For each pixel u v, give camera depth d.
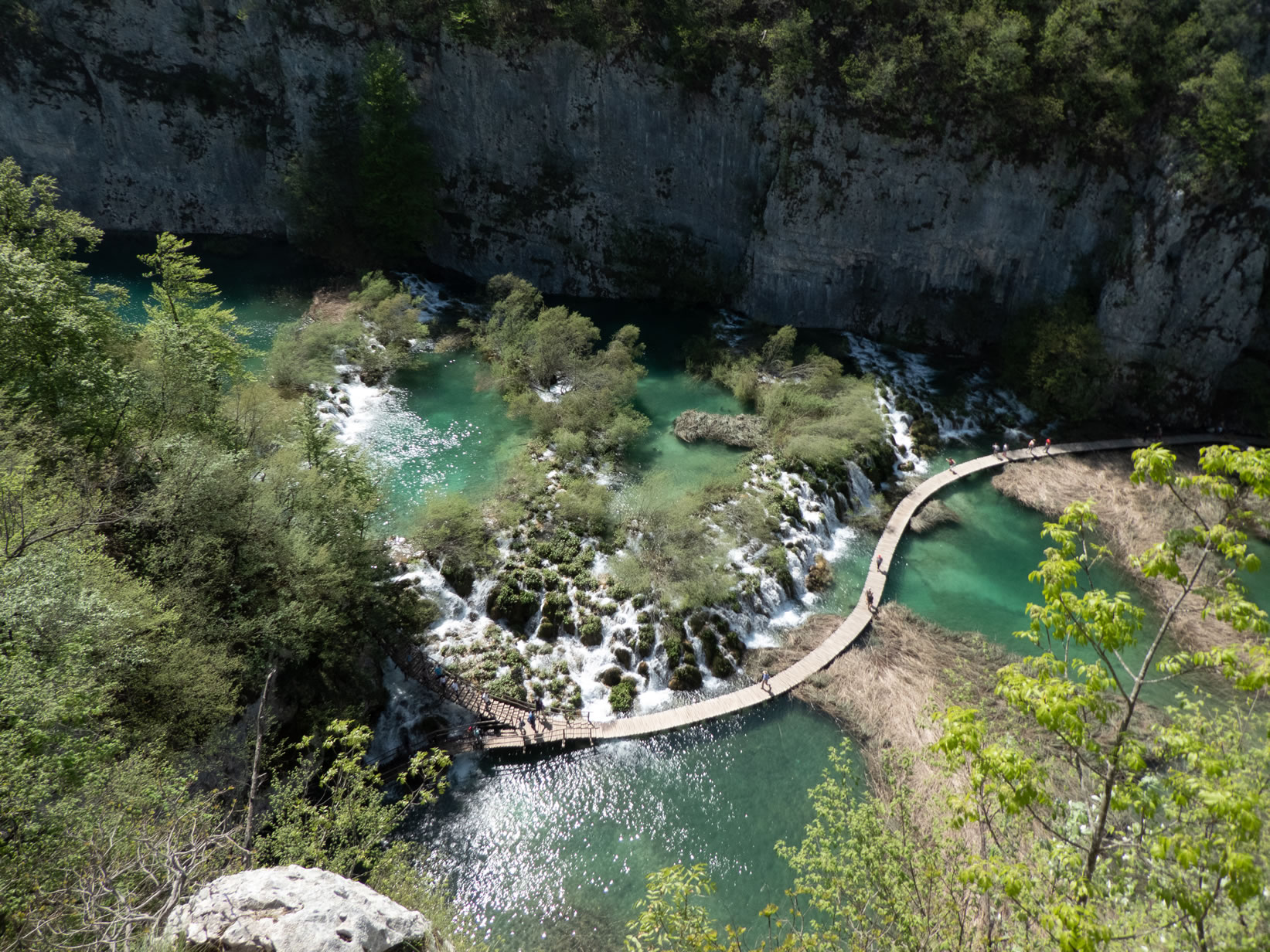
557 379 61.53
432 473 51.72
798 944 20.28
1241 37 55.16
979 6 57.66
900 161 61.56
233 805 24.30
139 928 14.65
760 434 56.06
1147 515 49.38
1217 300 56.16
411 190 69.88
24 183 78.12
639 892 30.95
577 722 37.34
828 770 35.41
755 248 68.50
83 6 72.38
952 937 17.14
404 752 35.56
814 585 45.88
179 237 80.75
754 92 63.81
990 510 52.19
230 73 75.69
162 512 30.44
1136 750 12.21
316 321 65.31
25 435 28.84
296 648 31.64
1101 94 56.38
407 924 13.66
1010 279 63.47
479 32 67.00
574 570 43.84
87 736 20.17
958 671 39.19
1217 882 12.86
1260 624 11.59
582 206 72.19
